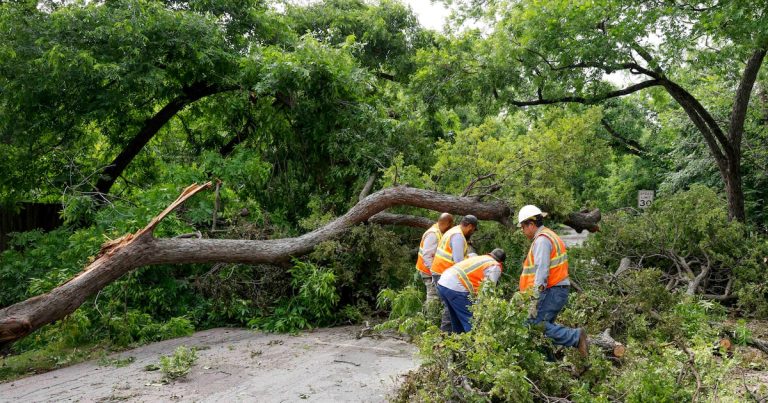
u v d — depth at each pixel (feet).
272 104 39.75
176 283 27.99
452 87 41.52
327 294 26.08
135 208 30.68
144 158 48.03
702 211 31.07
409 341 23.48
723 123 47.55
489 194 29.12
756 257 30.68
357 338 24.27
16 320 19.11
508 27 40.11
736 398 13.55
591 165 29.53
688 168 51.65
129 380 18.86
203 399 16.71
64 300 20.47
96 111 35.99
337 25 56.39
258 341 24.22
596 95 39.24
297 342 23.82
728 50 33.19
